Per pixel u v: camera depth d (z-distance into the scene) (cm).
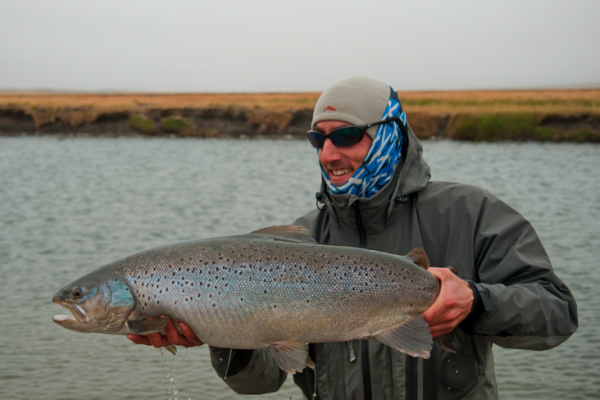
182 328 259
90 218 1573
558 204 1708
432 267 260
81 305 265
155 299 262
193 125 5138
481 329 243
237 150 3809
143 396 577
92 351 688
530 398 568
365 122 270
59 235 1342
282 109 5119
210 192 2025
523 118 4209
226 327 256
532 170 2498
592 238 1240
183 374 630
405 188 277
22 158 3328
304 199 1816
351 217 281
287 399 580
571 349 675
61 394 577
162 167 2873
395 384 262
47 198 1962
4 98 8194
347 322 251
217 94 10825
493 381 279
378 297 249
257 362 285
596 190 1970
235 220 1495
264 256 260
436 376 262
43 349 688
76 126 5281
